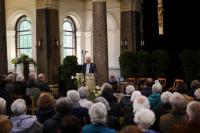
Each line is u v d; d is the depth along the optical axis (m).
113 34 22.02
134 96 6.59
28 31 21.28
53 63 19.08
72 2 21.59
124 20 21.05
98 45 15.79
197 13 19.62
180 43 20.11
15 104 4.86
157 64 18.92
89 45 22.56
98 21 15.84
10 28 21.58
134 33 20.88
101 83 15.58
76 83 13.19
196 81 8.75
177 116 4.77
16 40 21.77
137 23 21.06
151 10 20.94
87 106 6.41
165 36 20.53
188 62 17.88
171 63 20.23
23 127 4.71
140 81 18.27
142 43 21.16
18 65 19.03
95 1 15.89
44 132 4.57
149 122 4.02
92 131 4.16
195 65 17.77
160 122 4.88
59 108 4.67
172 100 4.86
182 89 8.53
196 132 3.63
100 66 15.70
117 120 5.61
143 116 4.04
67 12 21.19
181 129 3.62
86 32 22.62
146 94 8.83
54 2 19.30
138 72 19.16
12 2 21.42
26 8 20.86
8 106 7.98
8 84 10.05
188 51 17.95
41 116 5.32
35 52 20.58
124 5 20.95
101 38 15.79
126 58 19.17
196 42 19.70
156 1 20.69
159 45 20.77
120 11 21.22
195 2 19.64
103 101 6.12
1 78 9.78
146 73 19.05
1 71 12.99
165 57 18.94
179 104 4.78
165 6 20.38
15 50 21.70
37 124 4.80
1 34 13.11
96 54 15.83
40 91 10.02
